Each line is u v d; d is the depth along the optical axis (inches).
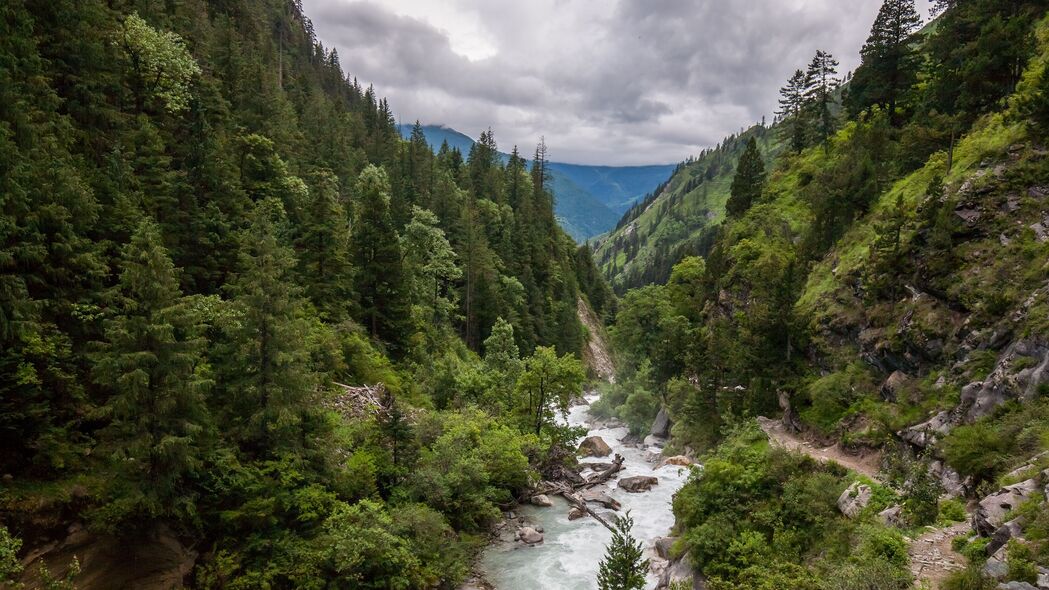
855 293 1637.6
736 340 1984.5
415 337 2241.6
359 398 1565.0
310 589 977.5
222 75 2413.9
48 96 1150.3
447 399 2058.3
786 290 1754.4
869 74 2364.7
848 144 2176.4
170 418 884.0
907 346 1349.7
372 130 4601.4
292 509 1080.2
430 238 2780.5
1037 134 1318.9
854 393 1456.7
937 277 1333.7
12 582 653.9
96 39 1464.1
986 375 1088.8
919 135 1820.9
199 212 1444.4
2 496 781.3
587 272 5310.0
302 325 1253.7
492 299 3137.3
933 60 2055.9
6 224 807.7
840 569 773.9
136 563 888.3
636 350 3061.0
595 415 2918.3
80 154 1226.6
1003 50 1566.2
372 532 1055.0
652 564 1246.9
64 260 930.7
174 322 884.0
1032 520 668.7
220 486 984.9
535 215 4601.4
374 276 2097.7
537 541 1412.4
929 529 842.2
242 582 941.8
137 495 836.0
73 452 890.1
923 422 1176.2
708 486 1240.2
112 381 845.2
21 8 1165.1
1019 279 1143.0
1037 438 855.1
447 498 1400.1
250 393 1061.1
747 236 2466.8
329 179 2711.6
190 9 2495.1
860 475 1126.4
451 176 4424.2
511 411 2123.5
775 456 1224.2
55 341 880.9
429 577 1122.7
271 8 4854.8
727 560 1027.9
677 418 2251.5
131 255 860.6
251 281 1101.7
